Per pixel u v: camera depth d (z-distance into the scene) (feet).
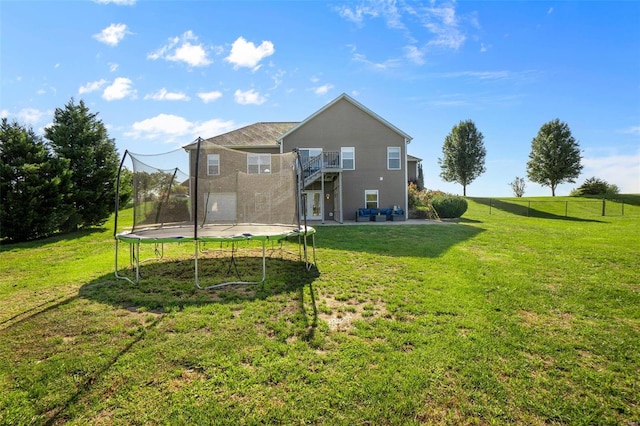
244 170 59.88
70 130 51.62
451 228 44.50
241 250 29.89
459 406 7.66
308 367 9.27
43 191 41.86
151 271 21.44
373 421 7.18
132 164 22.49
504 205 93.66
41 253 29.50
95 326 12.26
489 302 14.61
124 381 8.68
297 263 23.62
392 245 30.35
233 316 13.24
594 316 13.10
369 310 13.85
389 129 64.23
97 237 41.78
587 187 111.96
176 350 10.30
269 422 7.14
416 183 82.84
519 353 10.06
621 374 8.97
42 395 8.14
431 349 10.25
